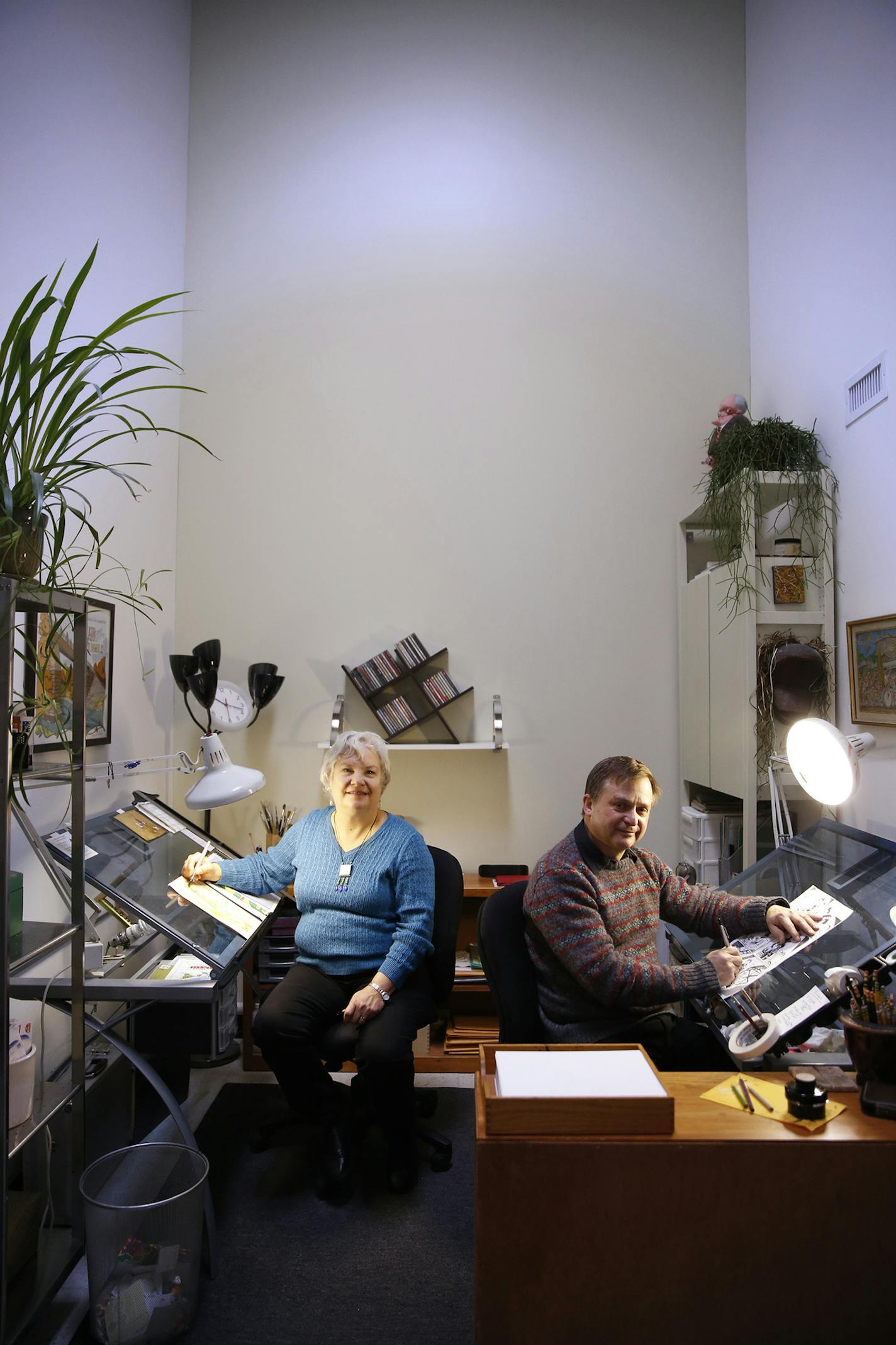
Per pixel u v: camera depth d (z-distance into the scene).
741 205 3.58
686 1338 1.36
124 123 2.98
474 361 3.53
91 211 2.72
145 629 3.17
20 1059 1.71
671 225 3.58
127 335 2.99
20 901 1.84
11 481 2.07
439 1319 1.83
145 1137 2.55
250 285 3.57
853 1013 1.58
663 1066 1.97
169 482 3.42
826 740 2.19
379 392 3.52
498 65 3.63
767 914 2.03
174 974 2.10
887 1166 1.35
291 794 3.43
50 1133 2.00
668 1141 1.35
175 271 3.47
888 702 2.43
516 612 3.45
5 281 2.21
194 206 3.60
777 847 2.76
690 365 3.53
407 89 3.63
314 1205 2.24
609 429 3.50
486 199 3.59
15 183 2.27
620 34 3.63
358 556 3.47
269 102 3.63
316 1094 2.35
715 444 3.06
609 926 2.00
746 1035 1.68
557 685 3.44
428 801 3.41
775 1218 1.35
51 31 2.46
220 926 2.21
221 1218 2.19
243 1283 1.94
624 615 3.45
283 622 3.47
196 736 3.47
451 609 3.45
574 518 3.48
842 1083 1.56
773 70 3.29
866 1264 1.36
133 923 2.30
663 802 3.42
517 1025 2.01
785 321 3.18
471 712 3.42
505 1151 1.35
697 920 2.15
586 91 3.62
